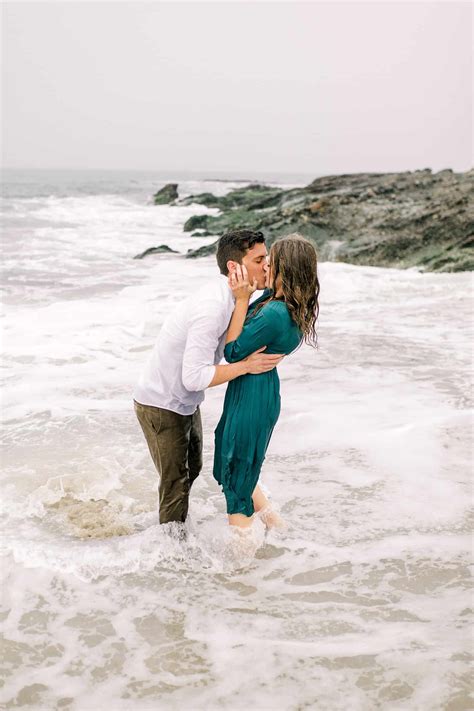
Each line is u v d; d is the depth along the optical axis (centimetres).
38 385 591
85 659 256
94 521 360
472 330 828
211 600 297
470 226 1449
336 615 285
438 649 262
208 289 318
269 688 241
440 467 437
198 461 366
